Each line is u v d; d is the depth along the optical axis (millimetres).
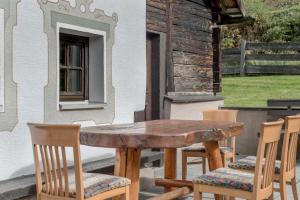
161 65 7375
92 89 5383
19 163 4316
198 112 8273
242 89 14078
